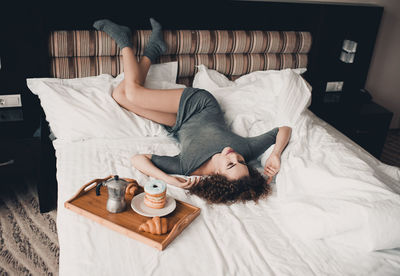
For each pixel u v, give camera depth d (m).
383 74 3.12
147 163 1.68
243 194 1.53
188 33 2.31
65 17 2.11
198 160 1.70
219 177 1.58
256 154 1.81
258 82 2.28
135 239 1.28
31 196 2.16
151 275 1.14
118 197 1.37
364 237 1.29
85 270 1.14
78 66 2.14
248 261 1.24
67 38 2.06
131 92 1.98
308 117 2.02
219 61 2.42
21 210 2.04
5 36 1.95
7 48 1.98
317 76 2.69
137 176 1.66
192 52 2.37
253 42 2.45
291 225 1.40
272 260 1.25
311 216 1.35
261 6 2.44
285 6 2.46
